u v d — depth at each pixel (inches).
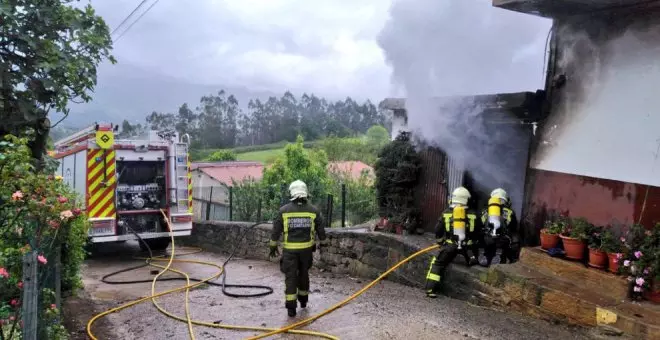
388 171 373.4
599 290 228.4
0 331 142.1
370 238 367.6
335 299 295.4
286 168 793.6
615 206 252.7
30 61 227.9
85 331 237.0
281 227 267.3
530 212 299.0
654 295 211.8
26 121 230.1
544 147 291.3
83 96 250.2
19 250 160.6
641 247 217.2
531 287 240.8
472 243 284.7
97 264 475.5
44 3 226.8
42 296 165.2
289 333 232.4
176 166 502.9
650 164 238.7
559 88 283.1
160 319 262.2
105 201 466.3
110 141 458.6
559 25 283.0
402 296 294.5
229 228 543.8
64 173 507.5
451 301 279.1
